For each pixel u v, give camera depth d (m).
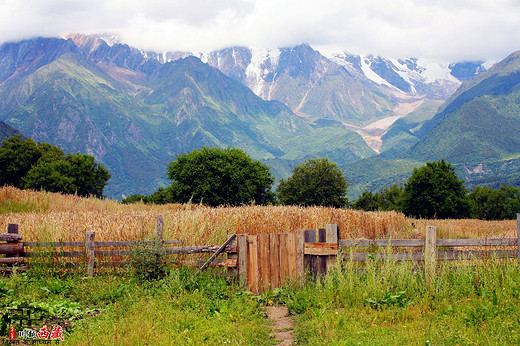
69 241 14.55
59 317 9.95
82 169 83.25
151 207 40.62
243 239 13.06
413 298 10.83
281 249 13.08
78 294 11.98
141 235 15.12
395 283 11.57
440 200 85.00
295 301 11.23
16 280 12.27
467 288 10.87
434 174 85.38
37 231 16.19
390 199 121.12
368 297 11.02
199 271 13.07
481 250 12.79
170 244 14.27
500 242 12.85
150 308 10.23
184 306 10.89
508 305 9.20
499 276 11.25
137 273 13.28
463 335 7.66
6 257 14.23
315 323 9.28
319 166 80.75
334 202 79.75
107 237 15.22
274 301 12.37
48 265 13.99
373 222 25.98
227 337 8.70
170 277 12.60
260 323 9.98
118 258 14.22
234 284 12.77
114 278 13.08
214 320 9.84
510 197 120.31
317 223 21.09
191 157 73.38
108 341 8.03
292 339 8.91
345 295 11.16
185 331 8.67
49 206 32.25
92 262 13.86
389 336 8.20
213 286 12.36
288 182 82.94
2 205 30.33
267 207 24.31
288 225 19.31
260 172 77.19
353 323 9.13
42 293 11.83
